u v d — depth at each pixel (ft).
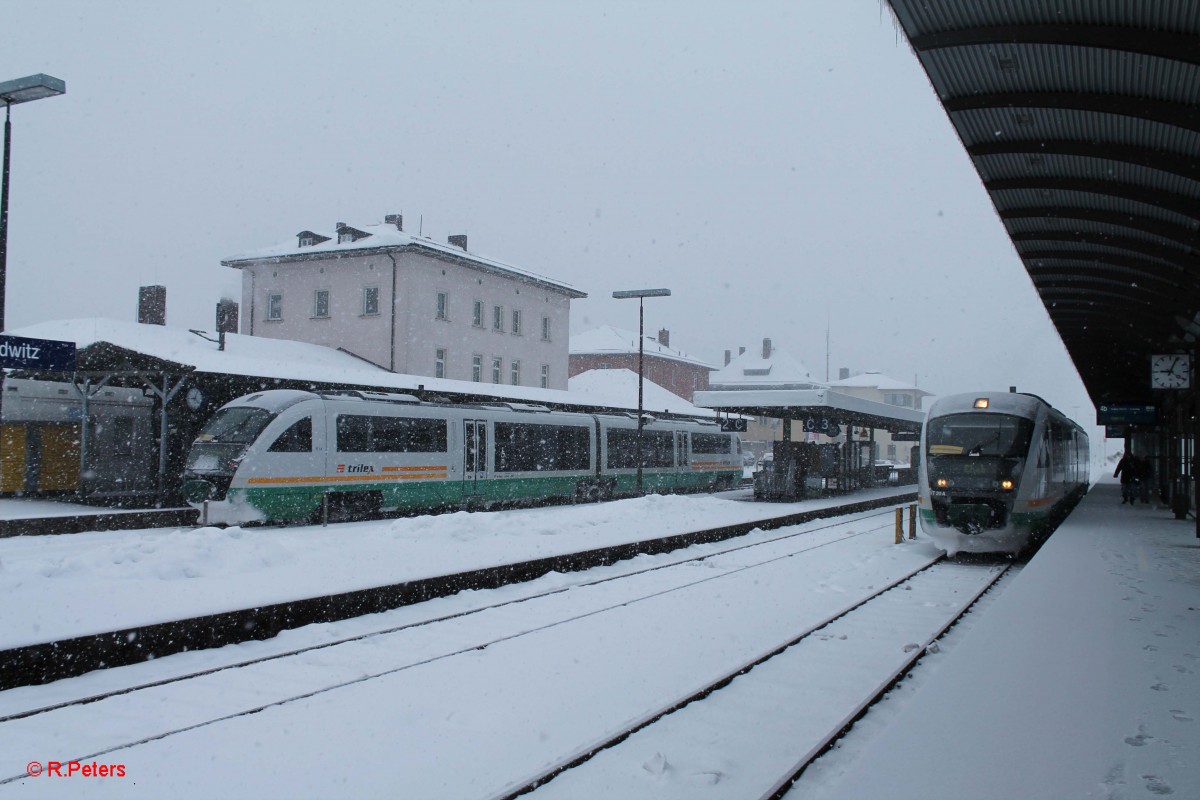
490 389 104.83
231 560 37.86
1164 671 22.89
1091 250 54.80
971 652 24.98
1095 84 32.45
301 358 120.67
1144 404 90.63
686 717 22.99
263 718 22.70
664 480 110.11
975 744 17.30
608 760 19.79
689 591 42.32
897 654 29.86
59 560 34.35
